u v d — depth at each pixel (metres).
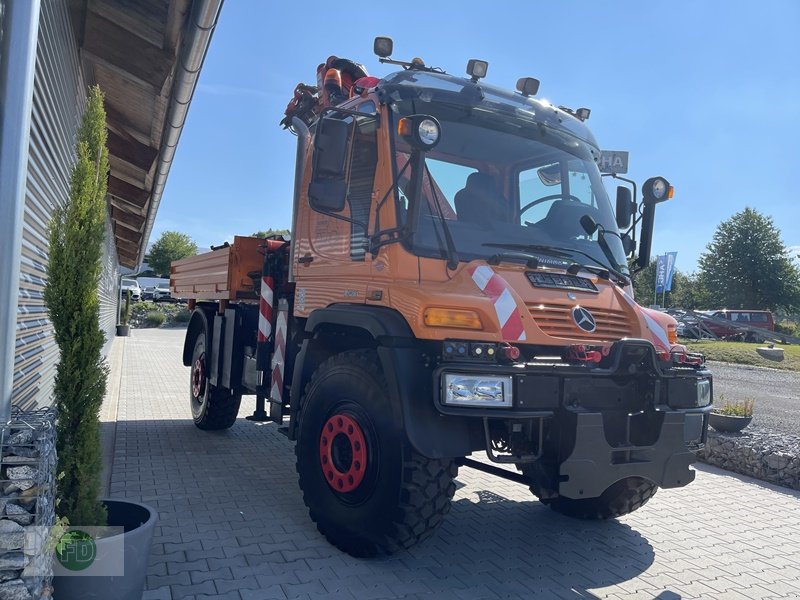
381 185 4.62
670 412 4.25
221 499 5.66
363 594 3.95
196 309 8.63
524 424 4.13
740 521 5.75
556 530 5.31
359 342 4.98
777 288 50.59
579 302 4.49
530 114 5.37
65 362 3.31
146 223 15.79
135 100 7.91
